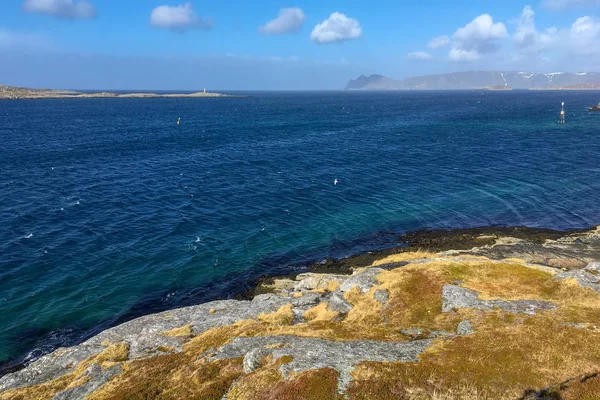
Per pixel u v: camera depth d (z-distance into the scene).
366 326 28.31
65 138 137.75
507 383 19.44
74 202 69.38
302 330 27.97
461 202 71.69
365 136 150.12
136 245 53.72
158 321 34.31
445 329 26.83
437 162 102.62
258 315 33.47
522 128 163.00
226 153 116.38
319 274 44.78
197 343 28.05
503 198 73.06
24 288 42.84
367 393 18.91
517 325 25.47
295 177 88.75
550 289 32.66
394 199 73.69
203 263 49.66
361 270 40.00
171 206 68.94
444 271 36.53
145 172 91.94
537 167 94.56
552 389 18.77
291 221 63.19
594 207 67.38
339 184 83.06
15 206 66.19
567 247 50.78
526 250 49.69
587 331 23.62
